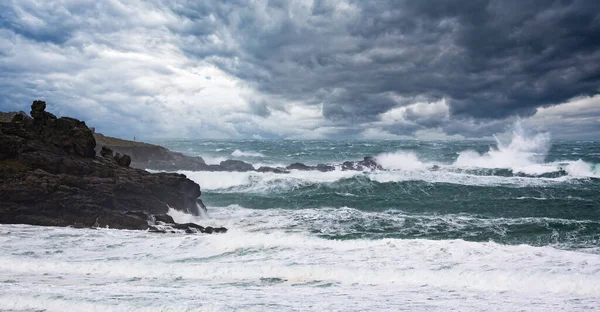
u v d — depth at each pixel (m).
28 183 18.09
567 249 16.12
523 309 8.80
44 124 21.59
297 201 28.45
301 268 11.70
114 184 19.89
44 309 8.56
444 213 24.08
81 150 21.44
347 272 11.48
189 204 22.55
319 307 8.72
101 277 11.27
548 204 25.88
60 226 17.56
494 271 11.57
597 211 23.98
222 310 8.44
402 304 9.05
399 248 13.86
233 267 11.88
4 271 11.68
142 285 10.47
